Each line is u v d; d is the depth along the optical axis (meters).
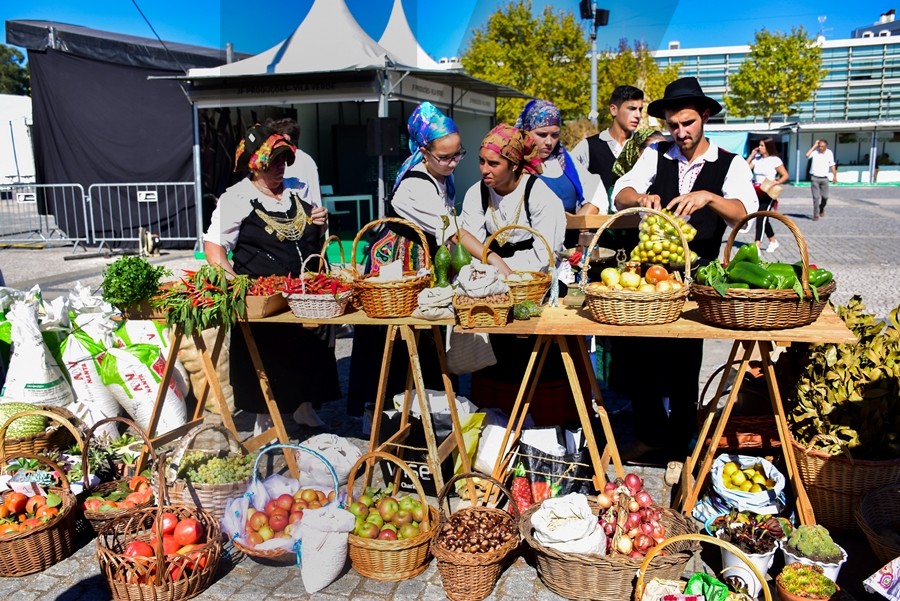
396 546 3.00
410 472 3.12
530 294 3.33
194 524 3.07
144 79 12.71
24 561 3.14
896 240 13.10
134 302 3.56
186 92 10.25
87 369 4.36
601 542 2.92
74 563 3.26
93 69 12.80
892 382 3.30
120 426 4.51
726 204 3.46
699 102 3.62
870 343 3.57
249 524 3.20
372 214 12.68
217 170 12.85
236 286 3.44
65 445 3.93
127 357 4.35
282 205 4.04
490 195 3.80
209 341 4.79
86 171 13.22
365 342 4.35
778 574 2.88
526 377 3.36
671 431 4.02
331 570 2.99
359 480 3.96
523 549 3.29
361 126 13.18
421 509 3.20
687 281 3.00
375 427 3.59
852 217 17.84
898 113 33.25
